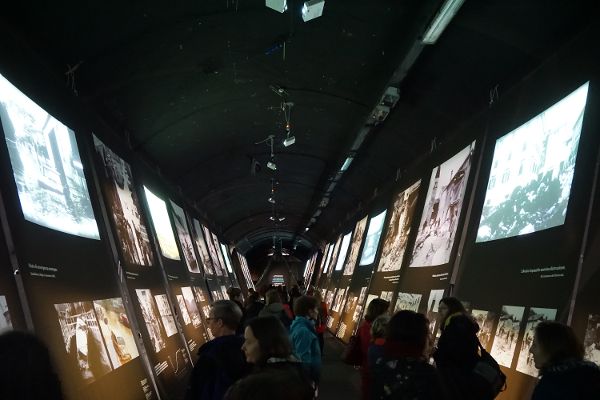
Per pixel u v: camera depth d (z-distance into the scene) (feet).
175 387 21.31
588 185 15.16
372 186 53.26
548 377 8.00
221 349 9.48
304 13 20.45
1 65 14.64
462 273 22.48
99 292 17.19
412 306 27.61
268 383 3.81
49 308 13.17
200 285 41.22
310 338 13.53
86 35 20.22
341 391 27.17
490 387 8.39
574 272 14.39
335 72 30.73
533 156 19.29
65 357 12.98
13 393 4.70
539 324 8.82
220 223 81.05
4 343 4.92
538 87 20.29
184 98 31.63
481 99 26.05
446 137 31.35
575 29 18.28
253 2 22.94
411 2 21.93
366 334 14.94
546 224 16.89
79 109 21.44
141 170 31.73
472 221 23.30
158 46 24.13
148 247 27.20
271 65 30.14
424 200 32.37
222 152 47.09
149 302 22.75
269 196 79.30
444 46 24.32
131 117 29.14
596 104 15.93
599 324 12.42
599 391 7.57
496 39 21.54
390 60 27.30
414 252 31.14
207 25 24.18
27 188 14.28
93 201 19.80
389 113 34.81
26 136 15.16
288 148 51.29
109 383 14.90
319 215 90.58
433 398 7.22
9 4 15.99
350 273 54.34
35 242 13.78
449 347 9.34
